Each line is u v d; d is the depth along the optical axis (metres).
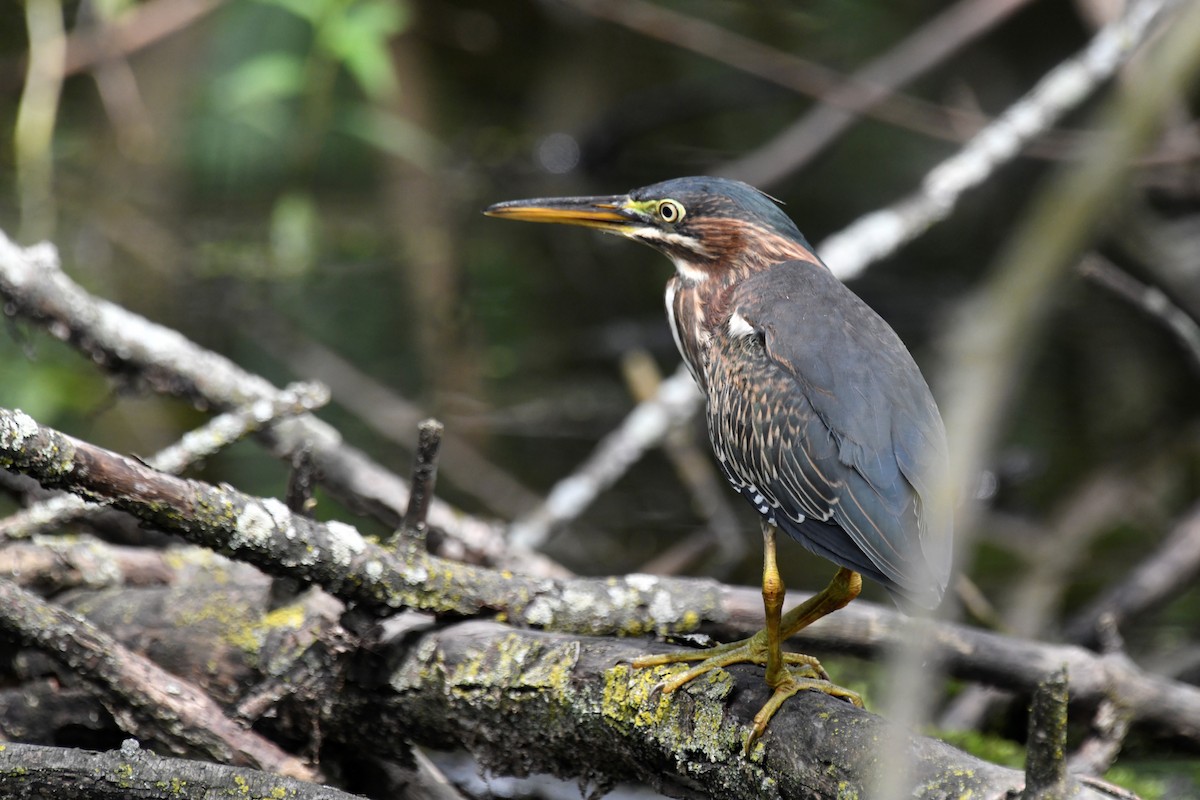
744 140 16.92
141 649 6.11
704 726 5.05
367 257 14.38
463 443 12.41
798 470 5.71
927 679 2.30
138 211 14.19
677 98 15.92
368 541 5.82
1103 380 12.92
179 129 14.70
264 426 6.43
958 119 13.68
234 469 11.23
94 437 11.16
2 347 11.20
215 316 13.21
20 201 13.36
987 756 7.46
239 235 14.12
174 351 7.87
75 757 4.83
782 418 5.80
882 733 4.54
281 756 5.46
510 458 12.59
